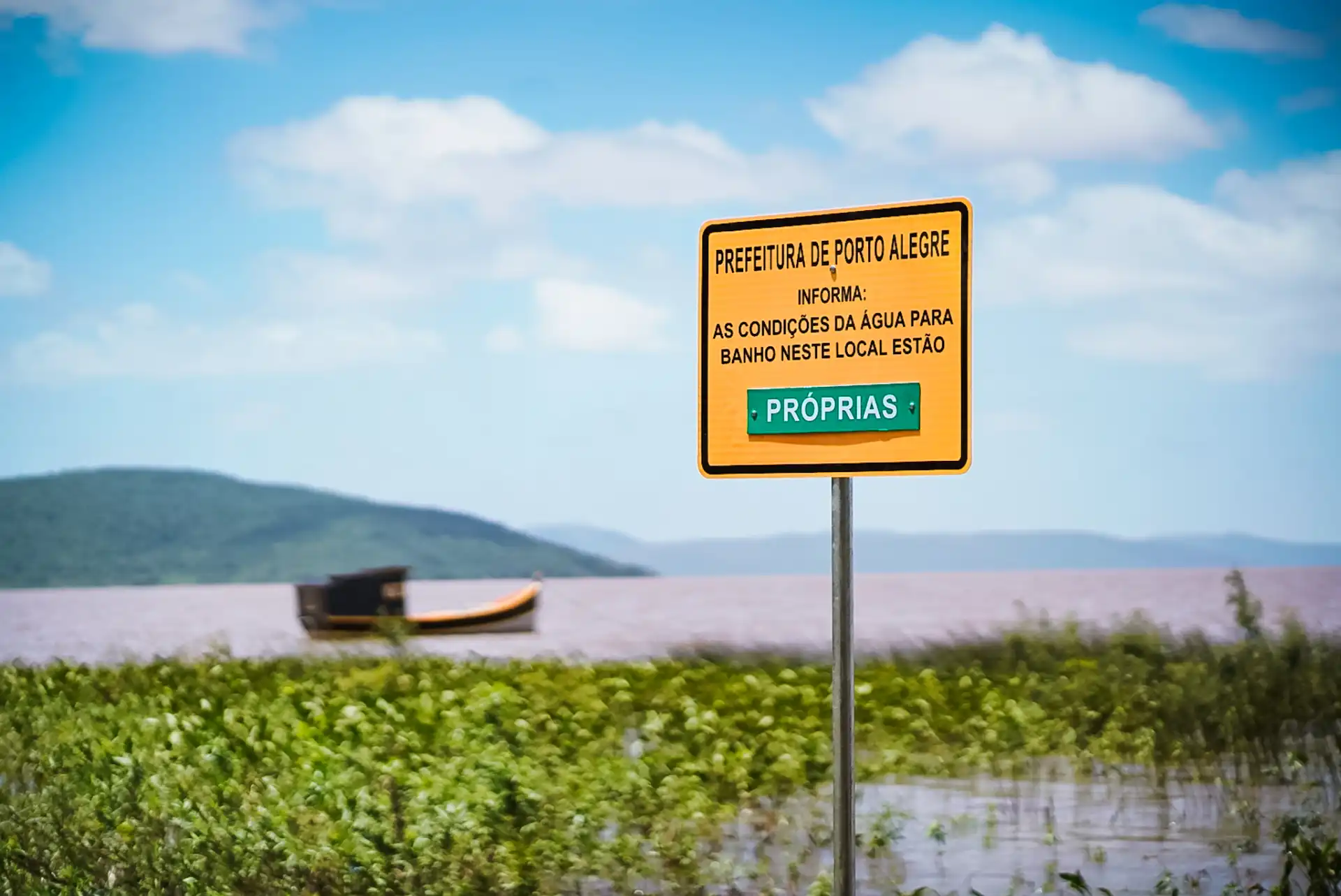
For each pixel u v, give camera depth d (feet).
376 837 32.09
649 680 58.75
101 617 432.66
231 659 63.00
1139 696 53.01
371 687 52.80
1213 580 542.57
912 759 47.14
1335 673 51.93
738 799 38.81
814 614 415.85
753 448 19.70
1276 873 33.94
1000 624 70.03
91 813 34.35
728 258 19.94
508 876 31.24
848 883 18.58
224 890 30.73
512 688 51.31
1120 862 35.27
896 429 19.13
